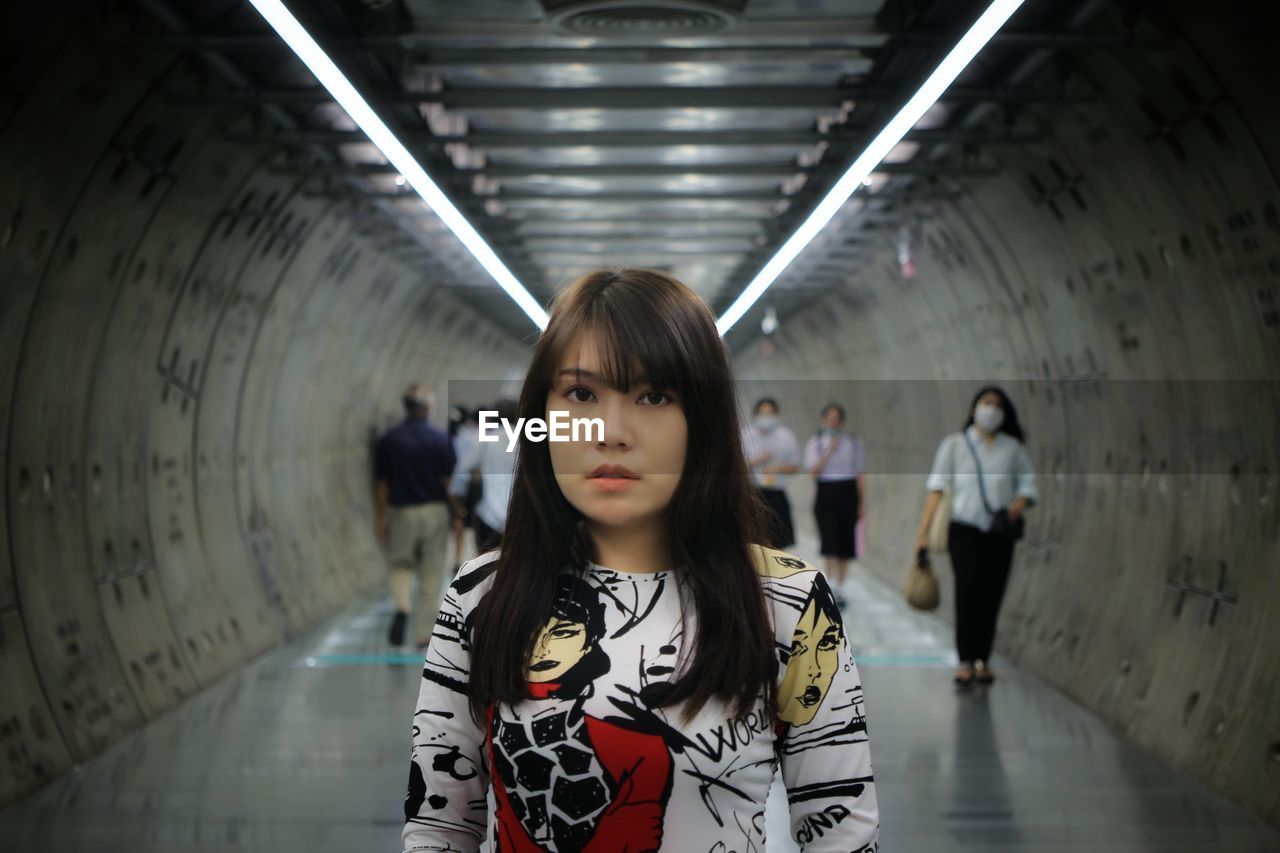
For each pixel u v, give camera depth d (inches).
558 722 63.4
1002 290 399.2
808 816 67.0
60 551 272.5
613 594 66.3
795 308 755.4
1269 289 228.2
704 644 63.9
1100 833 208.4
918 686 343.6
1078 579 348.5
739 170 336.5
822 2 214.2
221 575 380.8
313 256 424.2
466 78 265.0
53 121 223.1
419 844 67.8
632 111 282.2
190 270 325.1
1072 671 331.0
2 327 239.9
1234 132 217.2
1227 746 235.5
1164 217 261.3
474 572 70.2
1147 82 233.0
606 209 400.5
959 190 374.6
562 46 242.2
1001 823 214.1
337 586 514.0
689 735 62.7
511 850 64.4
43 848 198.4
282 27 175.2
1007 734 283.7
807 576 68.4
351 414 574.9
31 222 236.1
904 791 235.0
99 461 295.7
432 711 69.0
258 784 237.9
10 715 235.3
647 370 64.2
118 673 287.1
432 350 723.4
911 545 579.2
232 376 392.5
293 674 360.8
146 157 260.7
